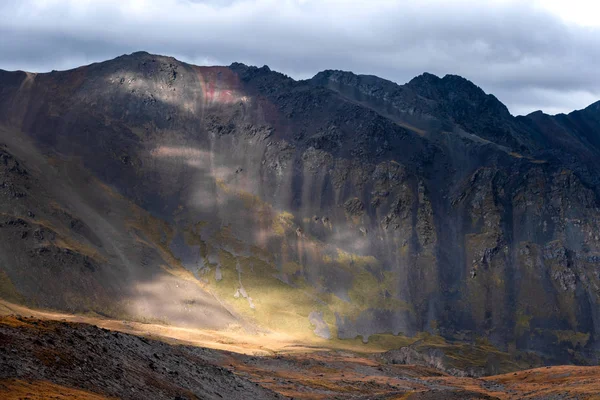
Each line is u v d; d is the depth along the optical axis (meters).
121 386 67.75
